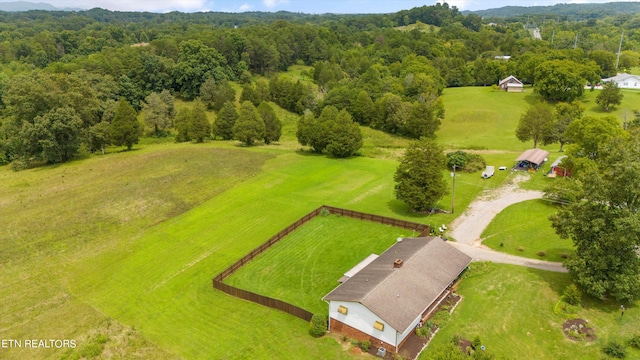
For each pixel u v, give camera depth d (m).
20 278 40.12
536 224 48.00
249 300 36.25
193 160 74.25
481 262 40.28
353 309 30.30
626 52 172.50
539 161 65.69
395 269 33.91
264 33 175.38
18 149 78.38
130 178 65.44
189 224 51.56
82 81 86.69
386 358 28.72
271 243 46.16
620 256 32.31
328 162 75.12
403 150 92.50
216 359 29.55
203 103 122.81
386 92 121.00
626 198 32.53
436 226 48.84
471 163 68.25
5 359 29.67
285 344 30.66
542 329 31.14
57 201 57.00
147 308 35.78
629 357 28.22
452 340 29.83
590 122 56.66
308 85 133.62
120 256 44.34
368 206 55.91
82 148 82.06
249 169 70.31
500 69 147.25
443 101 124.25
